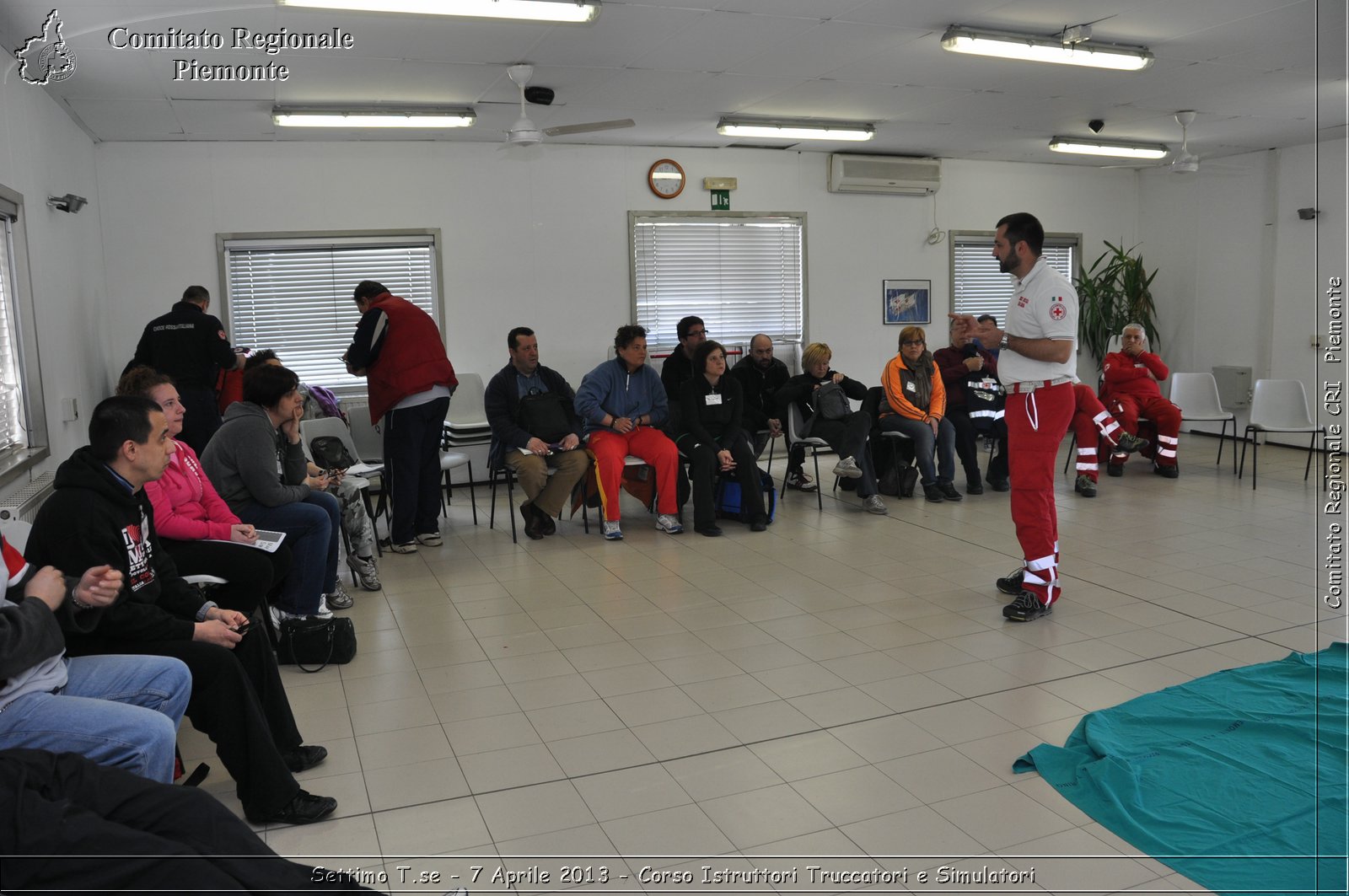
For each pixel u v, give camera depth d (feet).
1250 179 29.50
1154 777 8.67
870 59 18.35
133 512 8.27
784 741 9.70
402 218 24.64
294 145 23.66
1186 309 31.86
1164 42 17.84
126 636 7.89
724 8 15.03
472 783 8.92
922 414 21.52
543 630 13.44
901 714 10.30
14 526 9.08
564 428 19.22
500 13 13.99
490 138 24.58
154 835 5.76
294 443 13.50
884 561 16.88
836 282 29.27
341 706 10.85
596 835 7.97
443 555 17.98
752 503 19.54
